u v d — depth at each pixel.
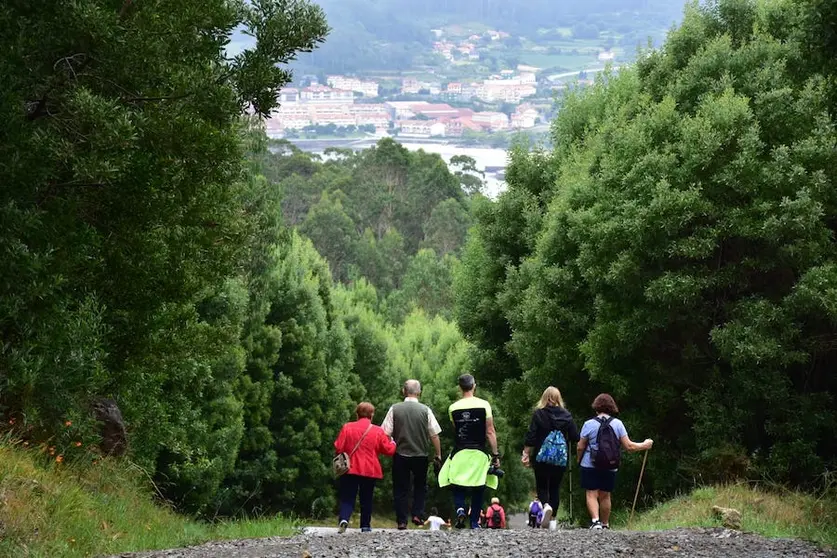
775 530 20.02
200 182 25.34
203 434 52.50
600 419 21.48
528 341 39.72
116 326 26.52
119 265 24.67
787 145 31.73
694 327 33.72
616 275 32.69
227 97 23.05
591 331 35.59
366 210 196.25
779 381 30.45
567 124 47.75
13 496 15.77
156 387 34.03
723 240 32.62
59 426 21.27
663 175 32.31
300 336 73.19
